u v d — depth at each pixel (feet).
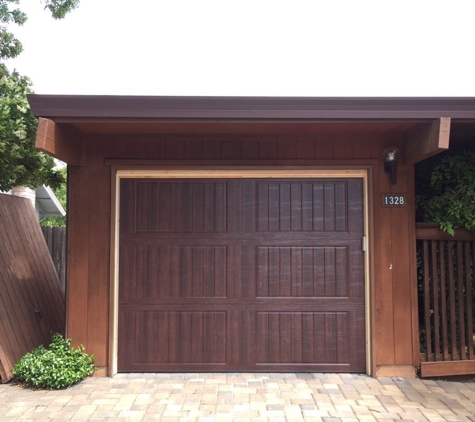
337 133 17.11
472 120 14.70
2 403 14.21
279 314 17.31
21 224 22.56
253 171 17.38
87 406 13.99
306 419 13.10
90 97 14.16
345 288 17.35
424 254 17.46
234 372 17.17
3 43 27.07
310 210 17.51
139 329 17.25
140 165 17.15
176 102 14.28
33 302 19.85
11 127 20.52
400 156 17.16
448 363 16.84
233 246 17.43
